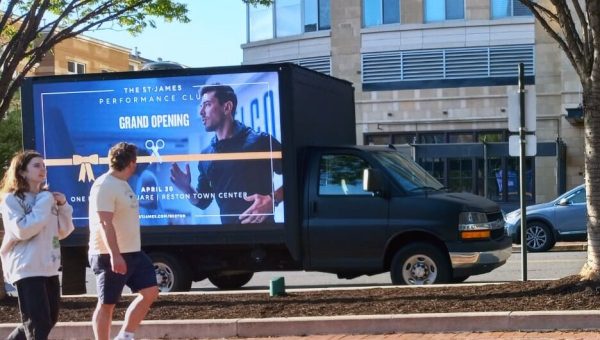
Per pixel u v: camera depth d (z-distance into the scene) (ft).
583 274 28.09
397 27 98.68
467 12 96.94
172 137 34.78
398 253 33.71
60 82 35.78
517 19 95.30
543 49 94.53
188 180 34.68
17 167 20.44
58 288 21.25
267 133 33.91
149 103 34.99
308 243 34.17
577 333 24.26
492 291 29.12
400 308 27.30
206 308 29.19
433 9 98.78
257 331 26.21
